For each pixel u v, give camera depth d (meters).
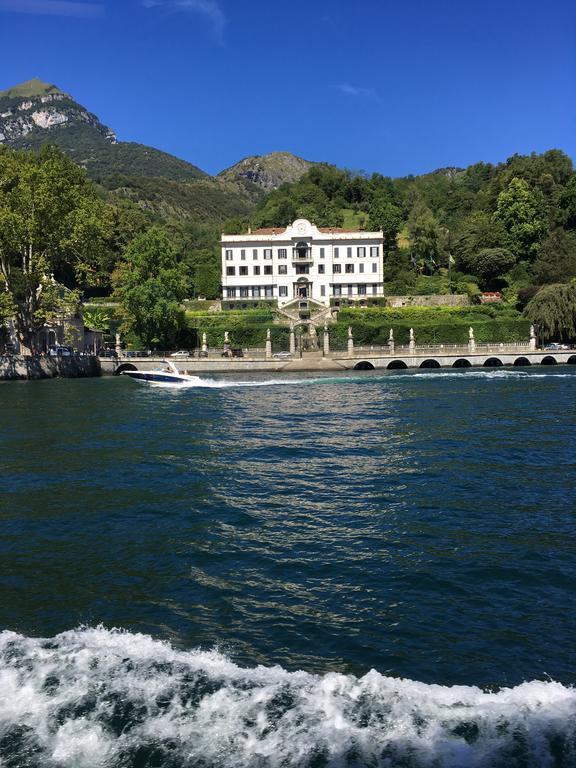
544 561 12.88
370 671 8.55
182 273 92.75
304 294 117.88
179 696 7.99
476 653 9.16
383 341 96.56
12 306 67.06
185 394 51.06
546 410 37.34
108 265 120.94
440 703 7.79
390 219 141.12
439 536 14.55
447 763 6.73
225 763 6.82
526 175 154.75
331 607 10.78
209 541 14.29
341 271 117.62
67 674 8.52
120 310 93.12
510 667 8.76
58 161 107.62
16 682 8.31
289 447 25.97
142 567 12.70
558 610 10.62
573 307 91.81
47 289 69.75
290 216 174.25
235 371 83.31
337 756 6.86
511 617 10.35
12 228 63.94
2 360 69.38
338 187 197.00
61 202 65.06
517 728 7.30
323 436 28.78
